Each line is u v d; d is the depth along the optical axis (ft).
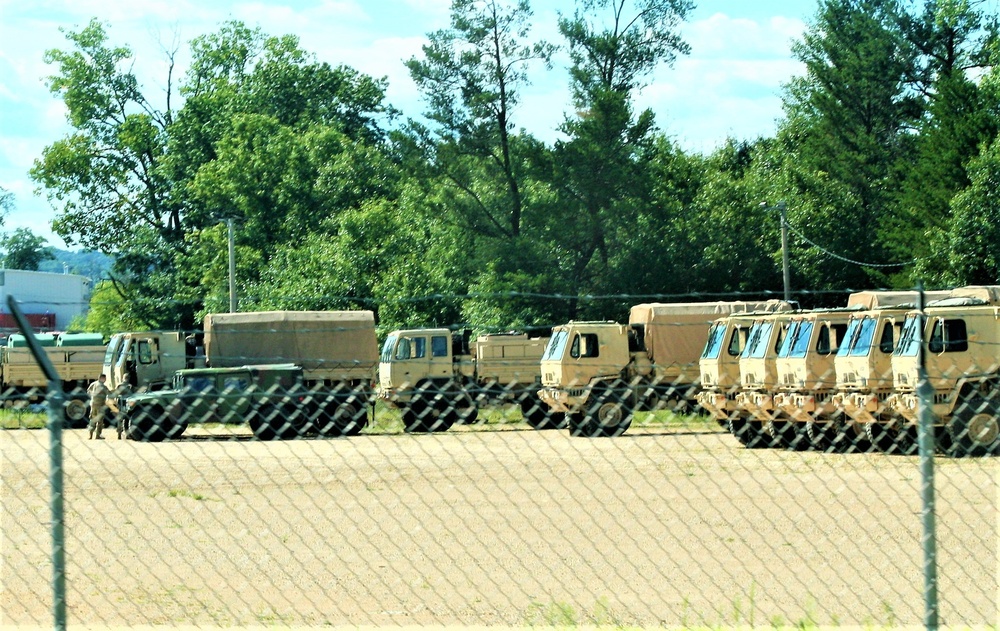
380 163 600.80
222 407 271.49
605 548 110.42
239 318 332.39
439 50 495.00
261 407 266.57
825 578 94.07
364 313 341.00
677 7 505.25
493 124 501.56
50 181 638.12
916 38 620.90
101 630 78.13
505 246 482.69
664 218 507.71
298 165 596.70
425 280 475.31
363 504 147.33
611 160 481.46
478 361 333.62
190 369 325.21
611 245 505.25
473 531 120.98
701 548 108.99
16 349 365.40
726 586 91.76
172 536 122.01
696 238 512.63
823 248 527.40
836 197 567.18
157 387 328.29
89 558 108.37
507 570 100.07
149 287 620.90
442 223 507.30
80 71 640.99
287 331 329.93
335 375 333.21
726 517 128.06
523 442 249.55
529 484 165.48
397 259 488.44
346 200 591.78
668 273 499.92
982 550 105.19
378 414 252.62
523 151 483.10
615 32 510.58
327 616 82.89
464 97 500.74
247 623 80.79
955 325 199.31
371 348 338.95
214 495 159.02
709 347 262.26
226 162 594.24
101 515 137.08
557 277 485.97
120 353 331.57
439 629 77.30
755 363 239.50
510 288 471.21
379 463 205.05
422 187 509.35
